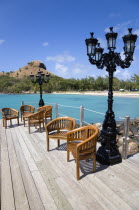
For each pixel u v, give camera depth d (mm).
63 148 3604
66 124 3648
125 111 15820
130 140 2986
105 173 2535
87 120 11312
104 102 23750
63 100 27094
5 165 2822
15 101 25812
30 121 4844
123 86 61625
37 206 1849
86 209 1798
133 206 1845
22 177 2438
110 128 2799
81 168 2703
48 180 2352
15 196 2018
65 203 1891
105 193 2062
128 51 2561
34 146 3738
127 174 2506
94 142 2484
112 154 2809
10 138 4332
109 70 2688
